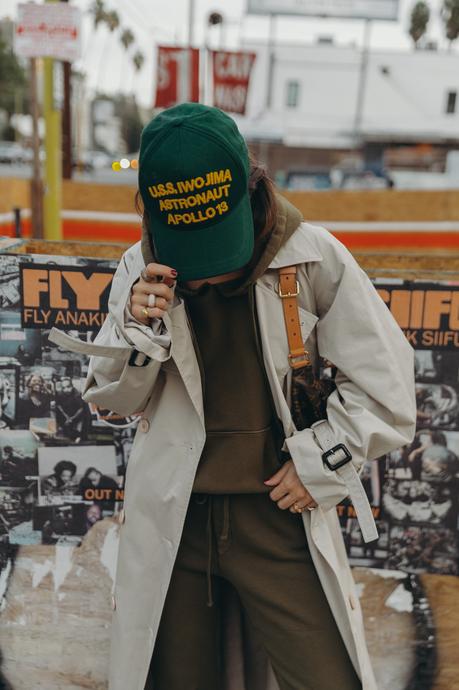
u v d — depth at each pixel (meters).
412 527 1.83
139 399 1.40
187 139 1.11
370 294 1.35
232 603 1.69
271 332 1.34
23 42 5.69
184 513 1.40
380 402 1.30
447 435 1.77
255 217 1.31
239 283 1.33
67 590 1.91
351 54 41.44
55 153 6.59
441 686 1.89
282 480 1.40
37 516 1.87
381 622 1.87
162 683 1.54
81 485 1.86
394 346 1.35
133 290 1.28
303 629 1.41
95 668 1.96
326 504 1.36
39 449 1.84
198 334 1.37
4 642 1.95
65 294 1.75
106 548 1.89
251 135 41.53
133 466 1.47
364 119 42.38
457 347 1.73
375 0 23.62
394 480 1.80
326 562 1.42
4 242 1.92
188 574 1.49
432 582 1.85
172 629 1.51
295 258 1.31
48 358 1.79
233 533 1.44
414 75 41.91
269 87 41.78
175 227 1.17
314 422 1.43
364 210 7.16
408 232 7.17
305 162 42.75
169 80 12.83
